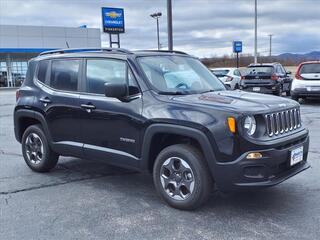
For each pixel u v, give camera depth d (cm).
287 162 474
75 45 4659
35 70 668
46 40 4497
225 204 509
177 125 471
